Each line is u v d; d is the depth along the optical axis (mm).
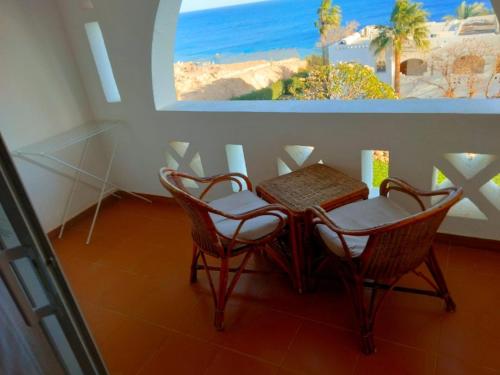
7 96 2766
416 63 15938
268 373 1779
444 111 2188
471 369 1680
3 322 879
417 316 1971
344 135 2479
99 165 3537
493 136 2115
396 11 15312
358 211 2029
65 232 3236
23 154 2752
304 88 18156
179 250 2797
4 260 775
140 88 3053
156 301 2314
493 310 1959
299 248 2113
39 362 915
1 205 758
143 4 2713
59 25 3053
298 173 2449
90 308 2324
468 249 2445
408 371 1701
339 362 1784
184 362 1893
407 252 1633
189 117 2973
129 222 3277
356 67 17062
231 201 2301
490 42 14359
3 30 2697
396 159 2408
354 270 1731
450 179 2328
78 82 3256
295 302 2162
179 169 3291
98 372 1013
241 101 2984
